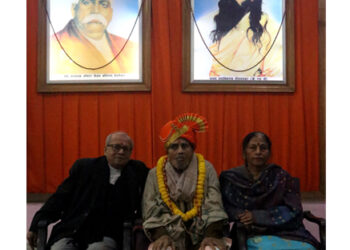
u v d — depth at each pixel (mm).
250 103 5199
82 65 5180
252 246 2406
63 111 5188
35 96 5176
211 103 5195
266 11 5199
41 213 2576
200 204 2578
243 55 5191
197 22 5180
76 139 5176
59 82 5160
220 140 5203
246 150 2684
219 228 2469
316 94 5238
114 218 2607
